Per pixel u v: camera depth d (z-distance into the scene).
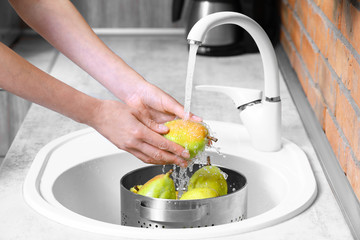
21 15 1.18
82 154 1.24
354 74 1.01
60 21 1.17
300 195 1.00
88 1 2.42
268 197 1.18
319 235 0.88
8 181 1.09
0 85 0.93
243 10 2.05
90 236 0.88
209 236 0.87
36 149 1.27
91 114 0.98
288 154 1.22
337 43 1.16
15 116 1.78
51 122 1.45
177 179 1.18
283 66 1.83
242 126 1.38
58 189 1.12
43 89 0.94
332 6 1.20
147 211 0.96
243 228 0.88
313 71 1.43
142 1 2.42
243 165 1.23
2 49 0.92
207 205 0.96
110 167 1.26
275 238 0.87
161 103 1.13
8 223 0.92
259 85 1.74
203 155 1.11
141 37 2.39
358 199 0.97
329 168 1.12
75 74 1.85
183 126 1.01
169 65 1.97
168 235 0.86
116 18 2.44
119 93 1.17
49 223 0.92
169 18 2.44
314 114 1.41
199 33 0.97
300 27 1.64
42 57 2.06
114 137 1.00
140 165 1.29
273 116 1.21
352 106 1.02
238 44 2.11
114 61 1.17
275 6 2.22
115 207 1.25
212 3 1.98
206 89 1.24
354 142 1.00
